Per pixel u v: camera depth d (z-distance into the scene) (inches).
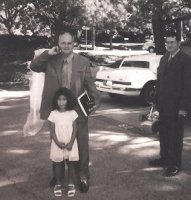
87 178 216.2
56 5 841.5
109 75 486.3
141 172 243.6
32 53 943.0
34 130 230.8
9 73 706.8
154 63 492.4
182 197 207.0
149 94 474.3
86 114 209.2
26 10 956.0
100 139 322.3
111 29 1037.2
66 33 204.7
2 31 1206.9
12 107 467.8
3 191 216.4
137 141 315.6
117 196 207.9
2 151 292.0
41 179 233.3
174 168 238.2
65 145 205.0
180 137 237.8
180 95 230.5
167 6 764.0
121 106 476.1
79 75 207.3
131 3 868.6
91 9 866.8
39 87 224.1
